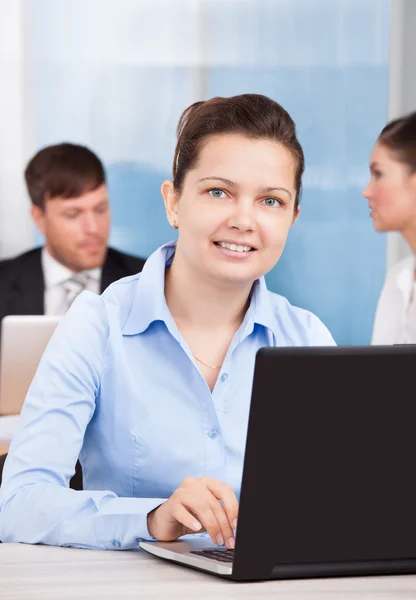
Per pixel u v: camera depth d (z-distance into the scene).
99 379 2.05
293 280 5.94
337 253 5.95
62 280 5.62
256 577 1.42
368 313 5.96
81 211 5.62
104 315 2.09
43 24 5.60
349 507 1.44
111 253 5.69
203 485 1.67
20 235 5.59
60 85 5.62
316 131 5.93
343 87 5.93
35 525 1.78
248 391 2.11
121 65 5.69
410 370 1.41
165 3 5.71
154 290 2.09
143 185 5.73
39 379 2.00
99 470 2.07
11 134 5.57
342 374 1.38
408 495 1.46
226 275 1.97
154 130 5.74
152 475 2.02
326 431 1.39
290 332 2.25
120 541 1.70
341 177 5.95
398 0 5.93
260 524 1.40
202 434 2.04
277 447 1.38
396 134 5.75
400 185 5.78
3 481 1.91
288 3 5.85
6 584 1.41
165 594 1.35
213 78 5.80
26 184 5.59
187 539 1.73
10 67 5.56
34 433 1.93
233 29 5.80
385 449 1.43
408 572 1.50
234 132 1.94
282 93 5.88
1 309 5.54
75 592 1.36
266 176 1.93
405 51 5.96
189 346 2.13
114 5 5.66
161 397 2.04
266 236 1.96
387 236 5.91
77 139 5.65
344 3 5.89
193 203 1.97
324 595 1.36
